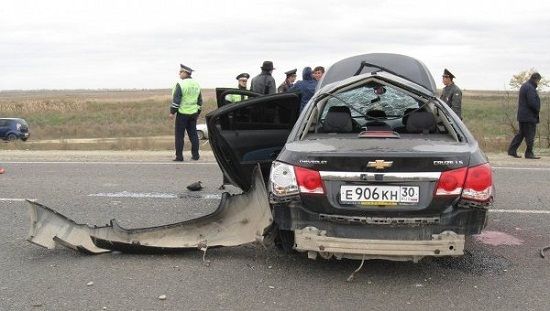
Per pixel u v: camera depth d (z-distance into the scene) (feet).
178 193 25.89
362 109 18.51
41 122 143.02
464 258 16.16
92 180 29.76
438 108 15.89
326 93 16.30
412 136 15.58
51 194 25.88
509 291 13.66
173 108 36.65
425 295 13.38
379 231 13.19
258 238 14.93
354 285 13.99
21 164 36.70
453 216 13.05
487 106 145.48
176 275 14.75
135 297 13.33
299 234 13.58
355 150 13.50
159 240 16.22
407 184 13.09
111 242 16.11
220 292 13.58
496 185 27.55
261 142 18.47
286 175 13.78
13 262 15.93
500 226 19.84
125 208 22.82
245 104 17.71
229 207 16.10
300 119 15.97
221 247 16.11
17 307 12.79
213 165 35.45
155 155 40.88
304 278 14.48
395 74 18.07
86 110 170.71
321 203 13.38
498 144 43.78
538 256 16.44
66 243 15.97
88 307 12.76
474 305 12.80
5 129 91.20
